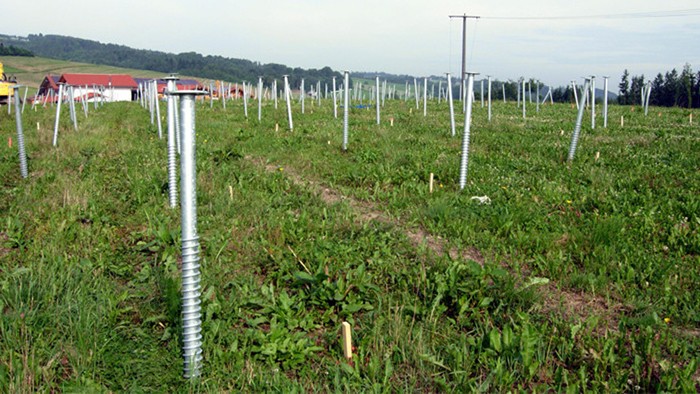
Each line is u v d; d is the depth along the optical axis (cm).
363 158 1284
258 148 1491
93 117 2662
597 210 845
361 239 716
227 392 415
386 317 518
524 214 800
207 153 1354
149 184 1025
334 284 559
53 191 963
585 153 1331
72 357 441
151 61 17562
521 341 441
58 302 525
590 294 585
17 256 668
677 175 1076
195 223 415
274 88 3338
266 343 471
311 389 425
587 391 403
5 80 3488
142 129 2036
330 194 1022
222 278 603
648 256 660
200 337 427
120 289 586
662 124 2195
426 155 1288
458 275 562
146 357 459
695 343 475
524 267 656
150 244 705
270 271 638
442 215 818
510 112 3022
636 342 470
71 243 714
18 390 392
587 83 1223
